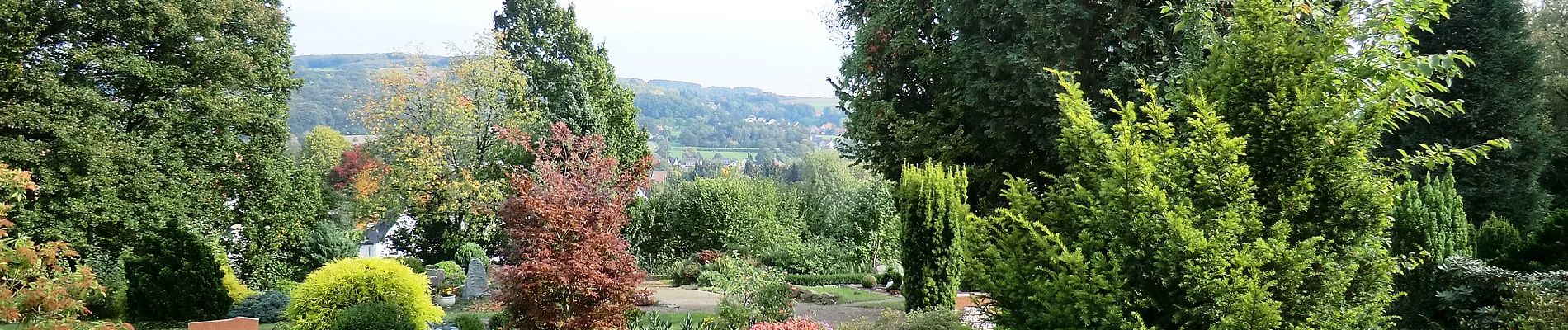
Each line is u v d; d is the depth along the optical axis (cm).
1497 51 1877
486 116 2958
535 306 1023
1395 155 1869
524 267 1018
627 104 3169
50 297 600
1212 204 460
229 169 1861
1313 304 452
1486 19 1888
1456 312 788
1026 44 1371
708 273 2136
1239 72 493
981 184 1508
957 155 1500
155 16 1616
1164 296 464
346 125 5566
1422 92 592
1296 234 465
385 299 1104
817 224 3284
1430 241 1029
